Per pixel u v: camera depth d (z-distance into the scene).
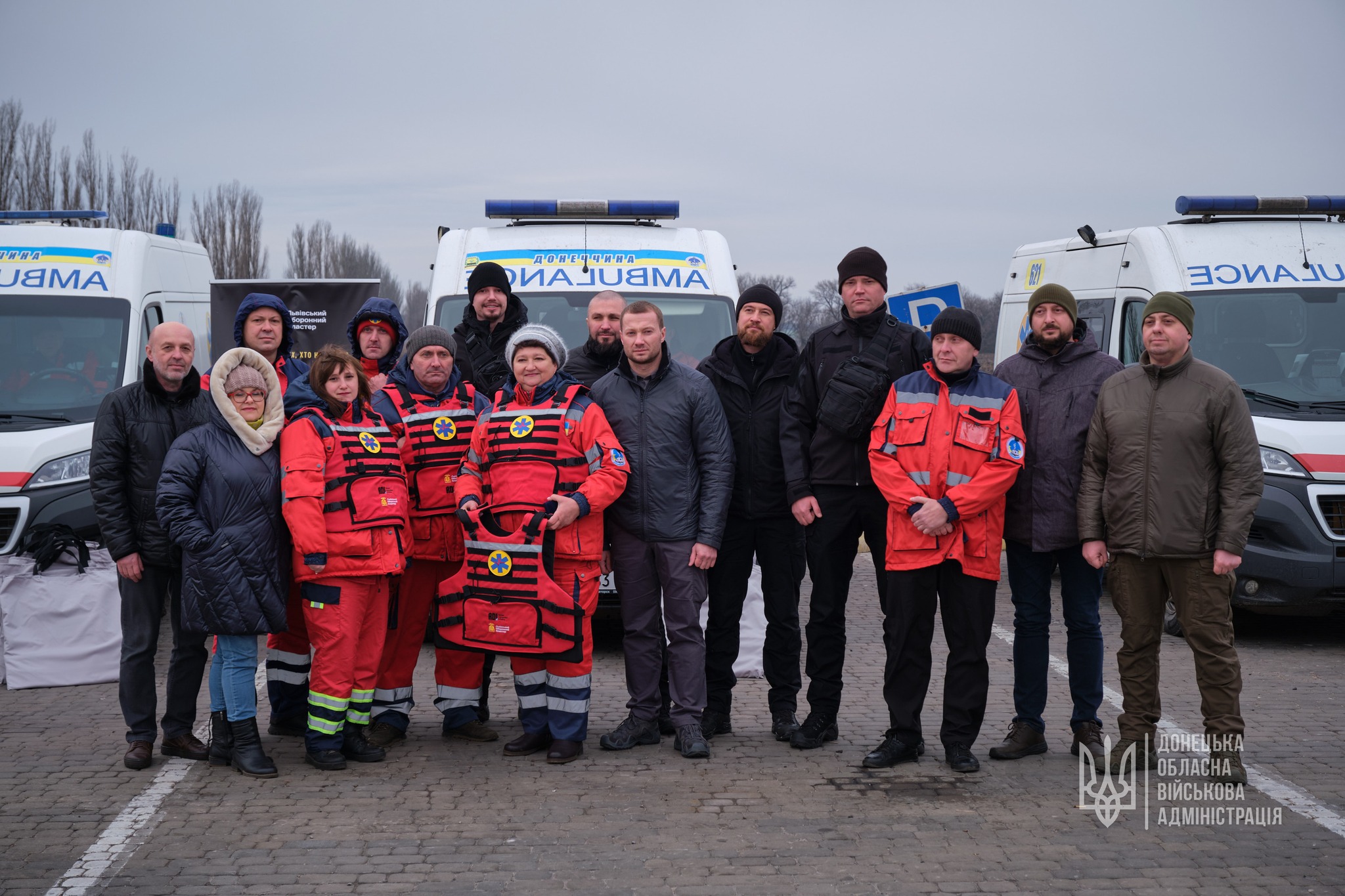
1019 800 4.59
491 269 6.32
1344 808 4.50
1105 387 4.91
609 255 8.12
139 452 4.96
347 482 4.88
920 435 4.80
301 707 5.46
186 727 5.12
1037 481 4.97
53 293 8.33
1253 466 4.66
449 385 5.43
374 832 4.23
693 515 5.16
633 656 5.30
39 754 5.17
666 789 4.72
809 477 5.16
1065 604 5.11
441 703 5.44
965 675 4.90
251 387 4.77
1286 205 8.73
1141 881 3.83
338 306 10.54
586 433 5.00
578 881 3.82
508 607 4.97
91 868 3.91
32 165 26.44
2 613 6.40
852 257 5.10
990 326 16.38
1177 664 6.94
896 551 4.89
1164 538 4.73
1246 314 8.16
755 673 6.79
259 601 4.74
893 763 5.00
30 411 7.76
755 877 3.86
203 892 3.72
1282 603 7.32
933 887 3.79
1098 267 9.41
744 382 5.34
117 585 6.57
